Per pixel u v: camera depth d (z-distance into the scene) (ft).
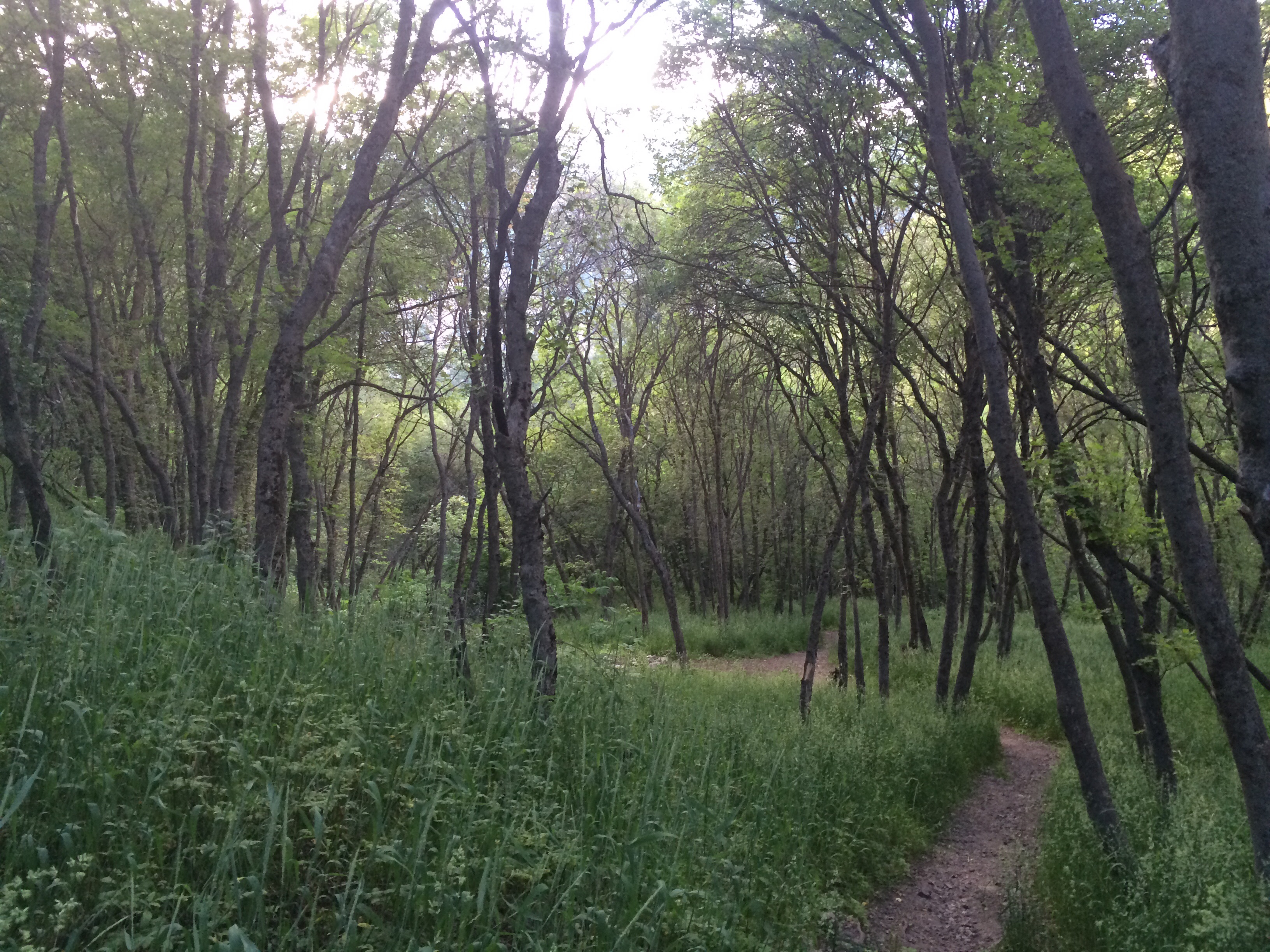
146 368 47.80
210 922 9.91
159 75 36.99
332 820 13.12
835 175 34.27
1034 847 24.47
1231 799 22.21
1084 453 27.25
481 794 14.38
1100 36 28.53
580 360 57.11
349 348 35.50
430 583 31.53
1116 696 42.73
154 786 11.89
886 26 25.57
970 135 26.18
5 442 21.80
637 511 63.31
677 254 39.99
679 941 13.35
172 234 46.83
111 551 20.52
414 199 39.55
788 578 101.45
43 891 9.57
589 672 22.88
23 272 35.81
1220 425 40.98
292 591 24.62
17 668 13.53
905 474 70.54
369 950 10.85
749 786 20.88
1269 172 13.01
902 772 26.68
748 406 82.94
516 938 12.00
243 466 46.42
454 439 62.39
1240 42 13.05
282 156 47.03
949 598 39.68
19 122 38.47
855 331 38.83
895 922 19.74
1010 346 31.17
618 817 15.78
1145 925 15.79
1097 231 23.73
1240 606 50.24
